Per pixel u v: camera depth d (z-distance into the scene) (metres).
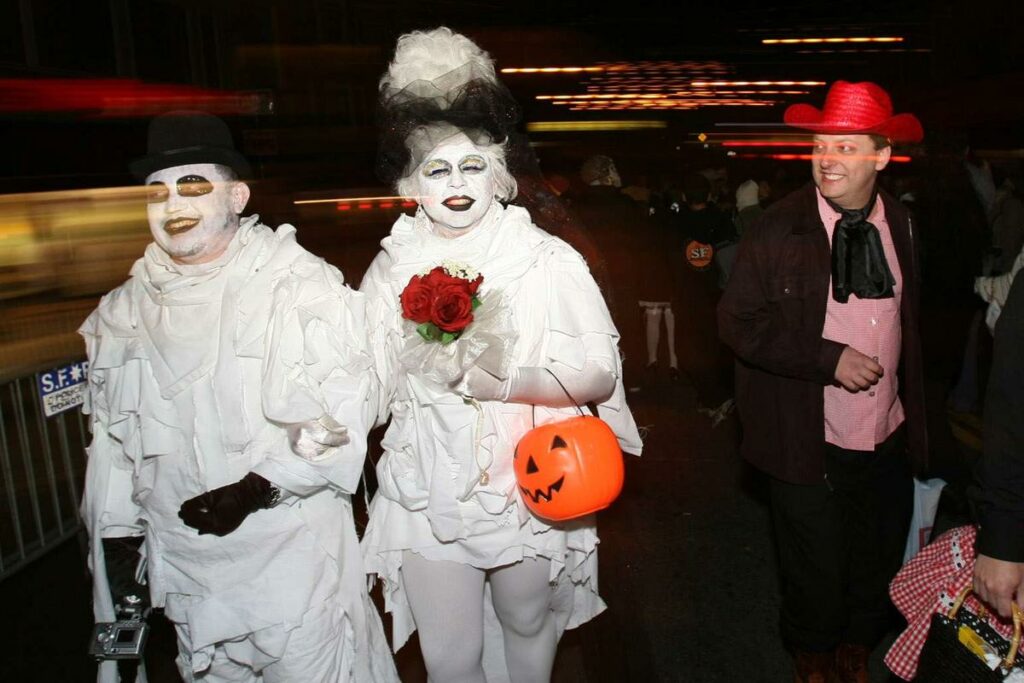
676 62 25.48
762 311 3.28
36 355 4.71
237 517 2.53
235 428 2.57
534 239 2.75
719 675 3.82
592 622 4.25
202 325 2.60
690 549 5.07
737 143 18.67
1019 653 2.28
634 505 5.75
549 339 2.72
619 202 7.98
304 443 2.55
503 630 3.09
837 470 3.32
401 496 2.80
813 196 3.29
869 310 3.21
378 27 14.66
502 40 24.39
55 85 6.12
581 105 25.20
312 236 11.94
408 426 2.79
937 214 4.08
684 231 7.78
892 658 2.64
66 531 4.86
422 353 2.62
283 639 2.64
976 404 6.85
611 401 2.92
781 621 3.56
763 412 3.33
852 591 3.52
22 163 5.75
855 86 3.14
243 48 10.05
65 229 5.70
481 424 2.71
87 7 6.84
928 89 14.64
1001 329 2.22
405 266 2.75
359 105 13.89
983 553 2.26
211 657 2.73
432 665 2.87
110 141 6.67
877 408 3.26
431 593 2.84
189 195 2.54
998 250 5.03
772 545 5.09
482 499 2.74
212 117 2.62
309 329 2.60
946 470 3.80
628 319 8.27
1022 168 6.50
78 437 4.97
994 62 13.60
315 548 2.70
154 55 7.95
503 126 2.70
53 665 4.07
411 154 2.70
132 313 2.66
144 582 2.79
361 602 2.85
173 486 2.63
